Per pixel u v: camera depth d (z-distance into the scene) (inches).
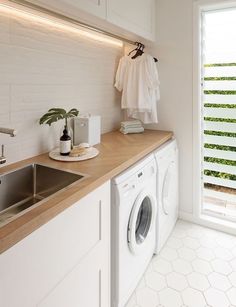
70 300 41.4
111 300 57.7
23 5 50.9
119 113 105.0
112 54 95.3
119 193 53.5
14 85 56.5
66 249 39.7
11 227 30.3
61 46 69.4
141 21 83.7
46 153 67.6
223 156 98.0
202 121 97.7
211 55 93.4
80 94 79.7
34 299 33.7
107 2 62.9
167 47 96.8
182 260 78.7
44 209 35.0
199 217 100.9
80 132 72.8
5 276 28.9
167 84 99.4
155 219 76.2
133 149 70.3
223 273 73.0
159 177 76.9
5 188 51.3
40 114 64.9
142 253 68.8
